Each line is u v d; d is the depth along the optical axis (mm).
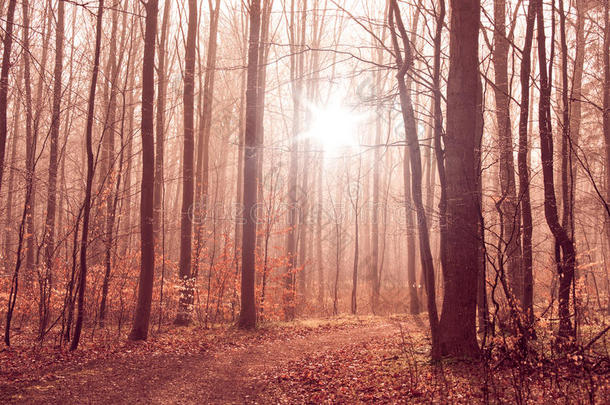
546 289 13305
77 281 12820
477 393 7020
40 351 10750
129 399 7566
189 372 9516
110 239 13844
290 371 9773
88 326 14523
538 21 9352
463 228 9266
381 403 7090
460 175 9305
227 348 12391
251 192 15812
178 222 22281
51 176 14922
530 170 9711
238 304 18469
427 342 11383
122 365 9734
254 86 15641
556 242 9289
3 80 11609
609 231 13766
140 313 12719
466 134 9344
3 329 13734
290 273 19984
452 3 9578
